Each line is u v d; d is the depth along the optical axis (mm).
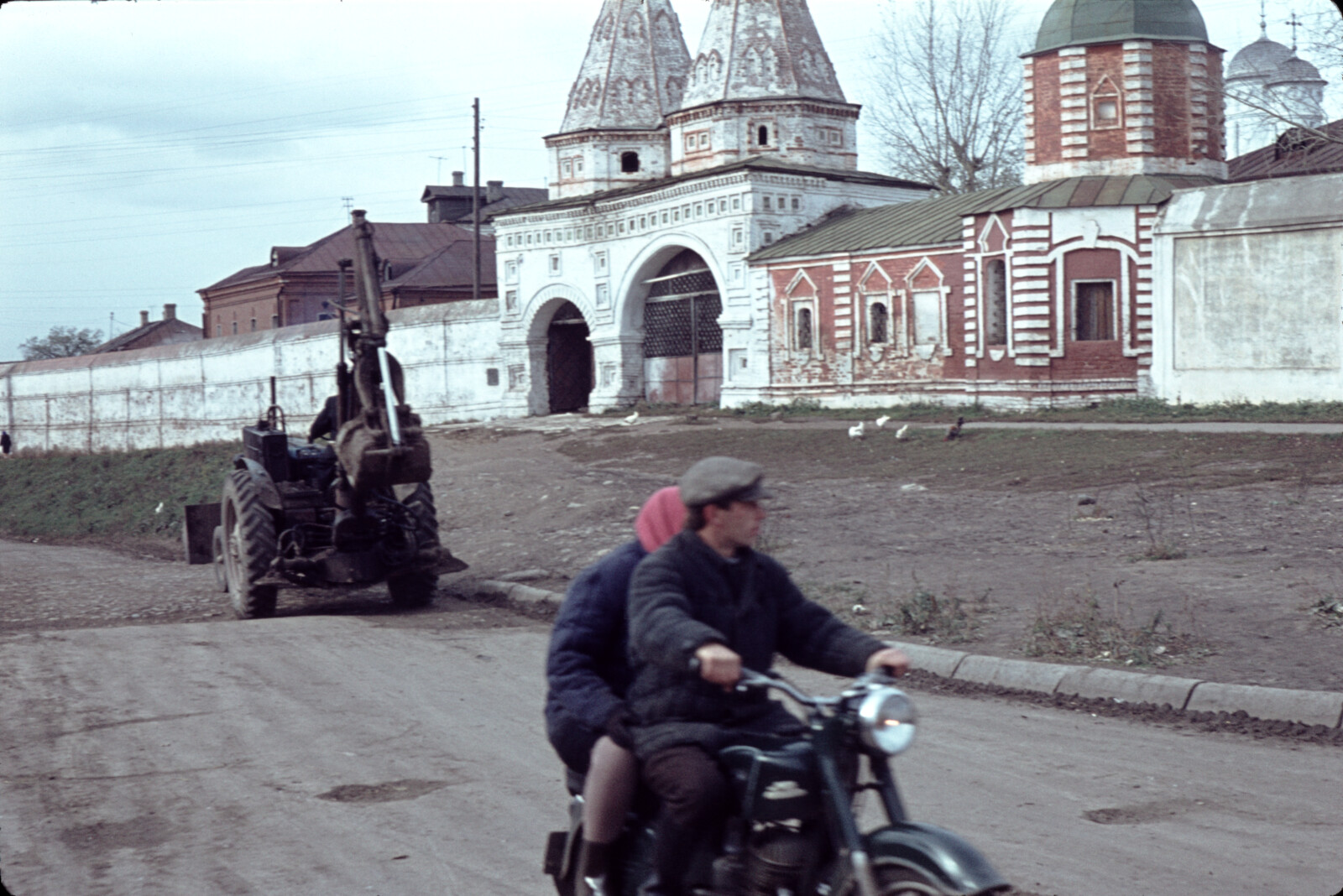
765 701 3758
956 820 5602
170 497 36656
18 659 9750
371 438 11469
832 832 3443
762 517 3777
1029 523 14758
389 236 67875
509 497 21125
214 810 5926
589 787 3727
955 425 22859
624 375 36719
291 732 7398
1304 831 5402
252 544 12312
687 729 3588
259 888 4926
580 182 38906
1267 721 7336
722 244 33656
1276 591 10172
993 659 8727
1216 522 13641
